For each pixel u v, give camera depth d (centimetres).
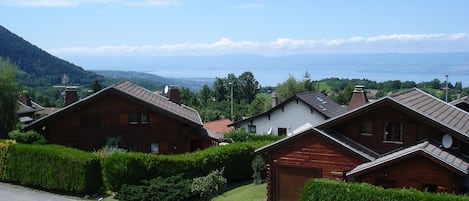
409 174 2195
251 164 3322
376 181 2273
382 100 2480
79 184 2783
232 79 12150
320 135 2442
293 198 2538
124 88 3850
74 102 3972
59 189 2892
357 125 2614
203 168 2978
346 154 2400
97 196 2795
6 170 3023
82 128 3778
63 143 3788
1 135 4334
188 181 2753
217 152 3102
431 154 2100
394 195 1909
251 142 3412
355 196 1998
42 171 2880
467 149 2373
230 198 2709
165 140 3747
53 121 3788
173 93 4562
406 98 2658
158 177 2775
